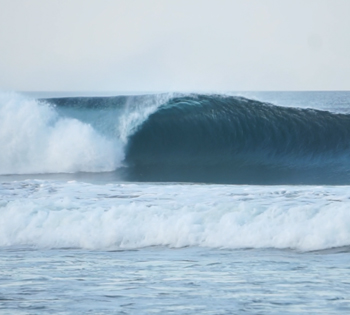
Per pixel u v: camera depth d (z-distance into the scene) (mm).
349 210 36750
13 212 40844
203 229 36344
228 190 51062
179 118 87500
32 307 23094
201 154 87062
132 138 85250
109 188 52875
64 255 33781
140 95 88312
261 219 36688
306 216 36375
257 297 24047
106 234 36906
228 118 88500
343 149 86750
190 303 23359
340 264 29750
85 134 82875
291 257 31641
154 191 50844
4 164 80812
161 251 34094
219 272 28641
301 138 87500
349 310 22125
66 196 48375
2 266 30875
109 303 23500
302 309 22344
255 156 87250
